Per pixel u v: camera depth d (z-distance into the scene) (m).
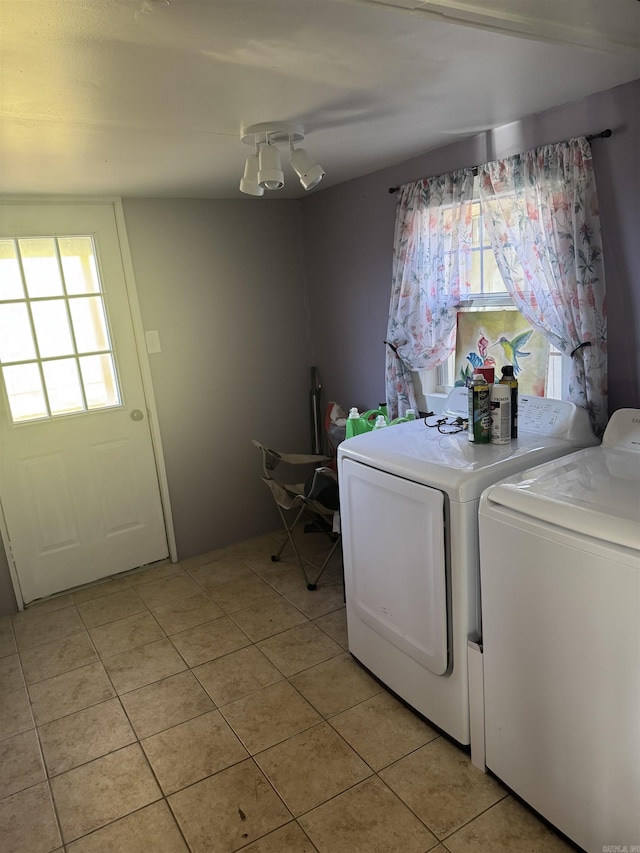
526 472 1.80
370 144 2.39
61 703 2.37
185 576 3.35
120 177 2.61
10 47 1.24
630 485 1.62
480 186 2.35
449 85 1.74
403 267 2.79
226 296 3.47
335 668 2.46
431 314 2.73
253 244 3.50
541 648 1.58
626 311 2.03
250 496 3.75
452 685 1.93
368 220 3.08
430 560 1.91
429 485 1.88
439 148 2.56
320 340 3.69
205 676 2.46
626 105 1.88
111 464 3.29
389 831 1.71
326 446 3.80
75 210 3.00
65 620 2.99
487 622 1.75
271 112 1.85
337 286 3.42
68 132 1.87
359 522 2.25
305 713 2.21
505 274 2.33
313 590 3.09
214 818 1.80
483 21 1.25
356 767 1.95
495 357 2.56
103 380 3.22
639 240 1.94
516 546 1.60
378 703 2.24
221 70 1.46
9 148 2.01
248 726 2.16
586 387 2.12
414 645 2.05
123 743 2.13
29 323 2.97
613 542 1.36
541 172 2.13
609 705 1.43
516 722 1.71
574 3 1.21
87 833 1.78
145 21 1.17
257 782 1.91
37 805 1.90
